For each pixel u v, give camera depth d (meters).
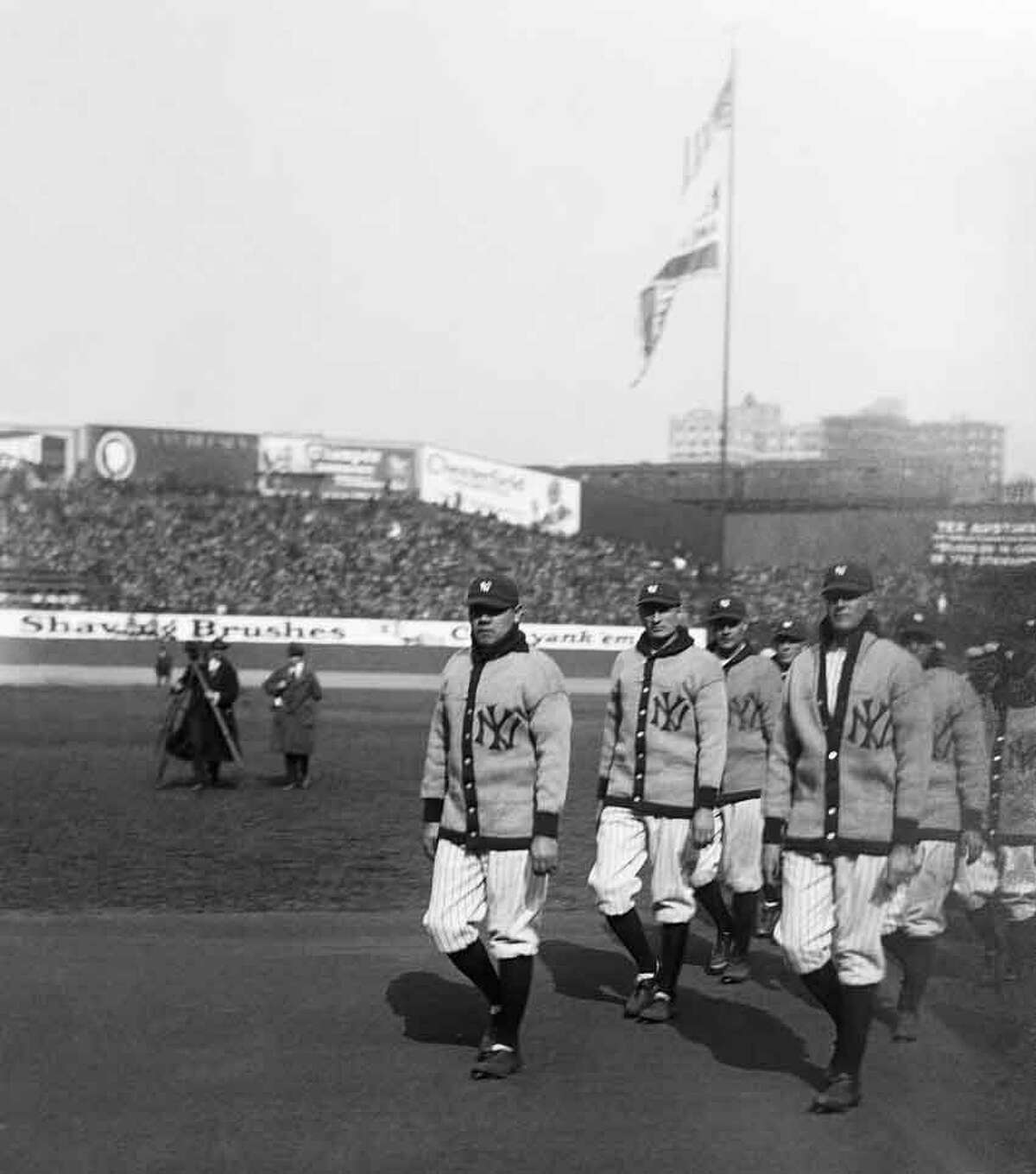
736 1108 6.32
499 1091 6.55
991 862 8.37
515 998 6.82
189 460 61.94
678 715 7.90
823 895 6.37
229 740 19.86
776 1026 7.74
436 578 57.81
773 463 69.00
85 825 15.76
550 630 54.03
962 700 7.66
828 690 6.36
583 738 31.62
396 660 52.09
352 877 12.64
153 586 53.59
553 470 76.50
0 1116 6.11
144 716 33.50
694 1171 5.59
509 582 7.00
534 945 6.91
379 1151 5.79
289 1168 5.60
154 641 50.00
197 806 17.80
